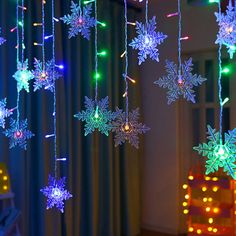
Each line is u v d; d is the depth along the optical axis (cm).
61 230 328
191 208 356
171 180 414
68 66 339
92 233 355
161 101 419
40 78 170
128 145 405
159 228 422
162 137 420
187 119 416
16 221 256
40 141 310
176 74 138
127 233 400
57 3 328
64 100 336
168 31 408
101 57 375
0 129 286
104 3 375
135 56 416
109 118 153
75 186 345
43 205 307
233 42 126
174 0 402
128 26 404
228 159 122
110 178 377
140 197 432
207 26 385
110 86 381
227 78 395
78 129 347
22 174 296
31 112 311
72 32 163
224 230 346
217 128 400
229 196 384
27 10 305
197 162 410
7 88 292
